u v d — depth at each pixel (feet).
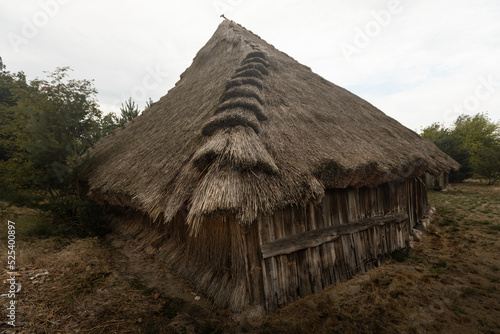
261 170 7.17
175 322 8.04
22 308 8.20
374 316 8.66
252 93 10.14
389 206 14.84
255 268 8.36
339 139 11.37
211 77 17.87
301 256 9.61
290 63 20.36
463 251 14.76
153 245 14.15
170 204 7.03
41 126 16.25
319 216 10.54
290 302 8.92
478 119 60.70
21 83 29.45
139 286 10.41
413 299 9.79
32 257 12.26
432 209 24.58
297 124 10.85
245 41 19.22
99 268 11.95
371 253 12.70
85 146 20.56
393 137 16.05
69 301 8.95
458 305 9.43
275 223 9.03
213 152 6.77
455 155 50.42
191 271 10.83
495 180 46.75
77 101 19.16
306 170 8.07
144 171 10.76
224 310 8.43
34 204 15.42
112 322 7.94
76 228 16.80
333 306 9.08
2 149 22.20
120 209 19.71
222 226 9.41
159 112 20.18
